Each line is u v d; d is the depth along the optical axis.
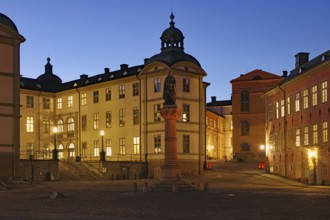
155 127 70.75
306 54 68.81
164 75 69.69
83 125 82.19
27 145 82.62
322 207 25.94
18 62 56.62
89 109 81.38
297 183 55.72
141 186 49.81
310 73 56.28
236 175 67.12
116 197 35.91
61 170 65.62
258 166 81.19
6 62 55.69
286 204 28.00
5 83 55.50
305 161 57.50
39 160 62.00
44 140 84.88
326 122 52.56
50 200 34.19
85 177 65.19
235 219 20.91
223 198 33.31
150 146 71.19
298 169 59.69
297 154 60.12
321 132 53.75
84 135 81.75
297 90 60.66
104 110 78.88
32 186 52.84
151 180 63.06
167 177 40.59
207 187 41.06
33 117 83.88
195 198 33.62
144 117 72.19
